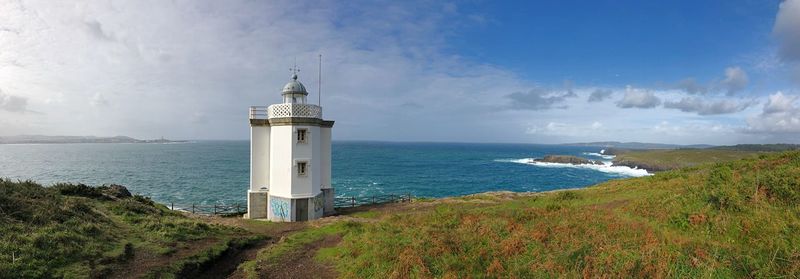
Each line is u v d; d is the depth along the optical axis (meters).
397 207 35.28
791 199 14.73
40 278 13.22
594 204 24.06
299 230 26.02
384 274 13.52
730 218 14.00
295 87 31.56
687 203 16.88
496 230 16.73
